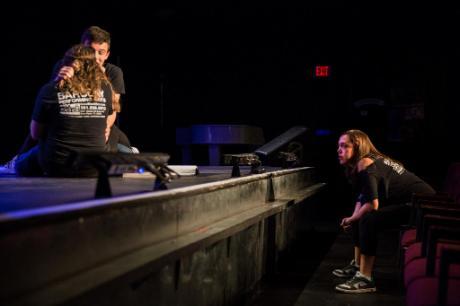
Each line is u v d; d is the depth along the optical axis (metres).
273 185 4.04
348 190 9.37
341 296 3.76
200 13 8.67
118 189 2.40
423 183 4.03
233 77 9.37
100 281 1.39
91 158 1.72
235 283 3.15
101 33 3.28
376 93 9.02
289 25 9.06
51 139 2.99
